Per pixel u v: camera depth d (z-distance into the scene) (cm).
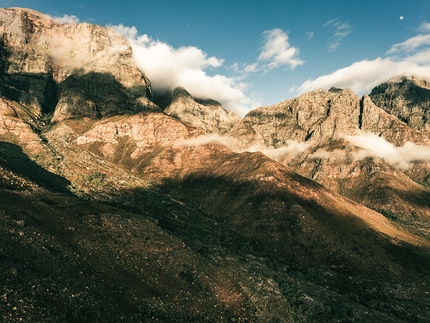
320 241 16200
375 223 19925
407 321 10938
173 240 9888
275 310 8525
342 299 11100
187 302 7431
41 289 5250
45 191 11712
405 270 15175
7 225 6869
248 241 16612
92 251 7719
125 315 5981
